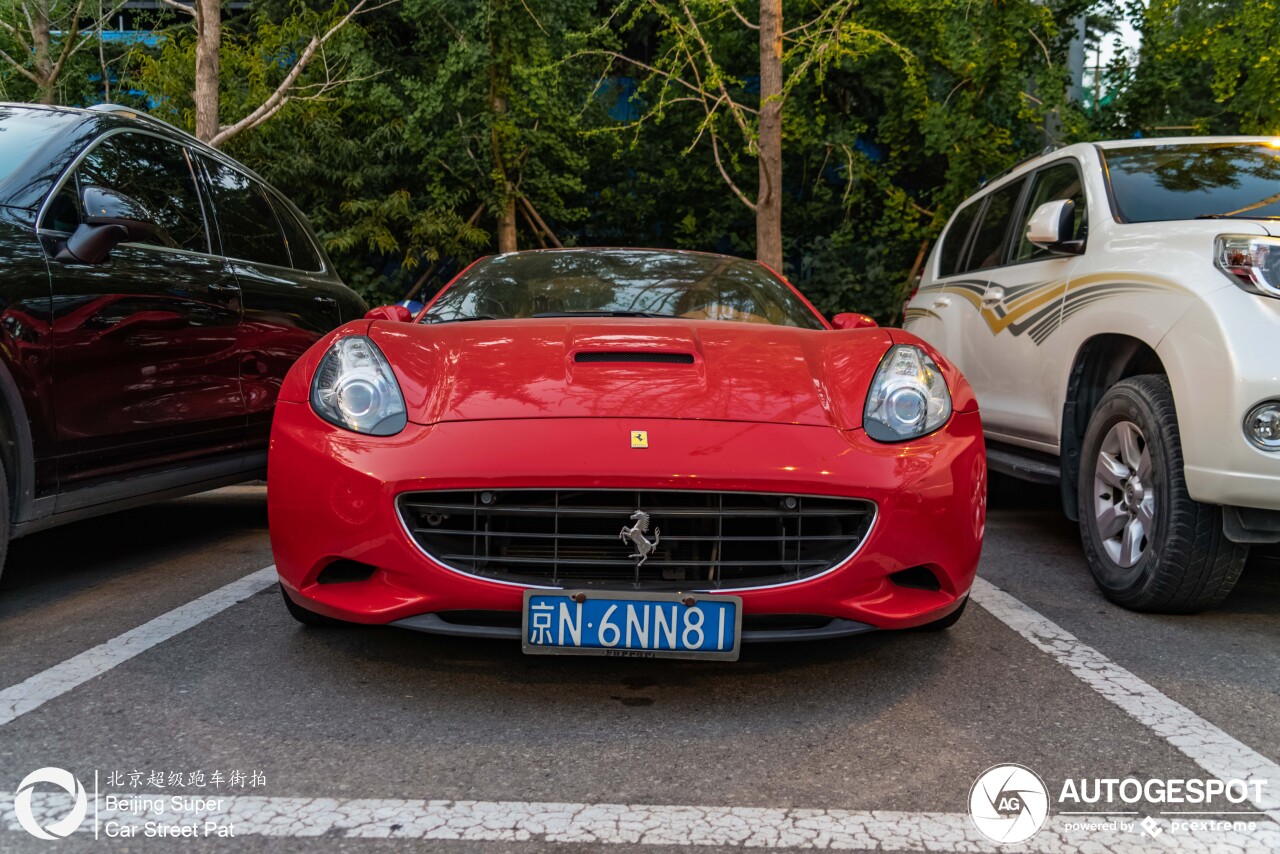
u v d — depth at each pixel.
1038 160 4.94
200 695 2.42
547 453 2.28
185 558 3.90
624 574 2.35
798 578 2.32
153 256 3.49
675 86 10.88
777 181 8.39
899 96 10.50
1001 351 4.55
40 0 11.25
